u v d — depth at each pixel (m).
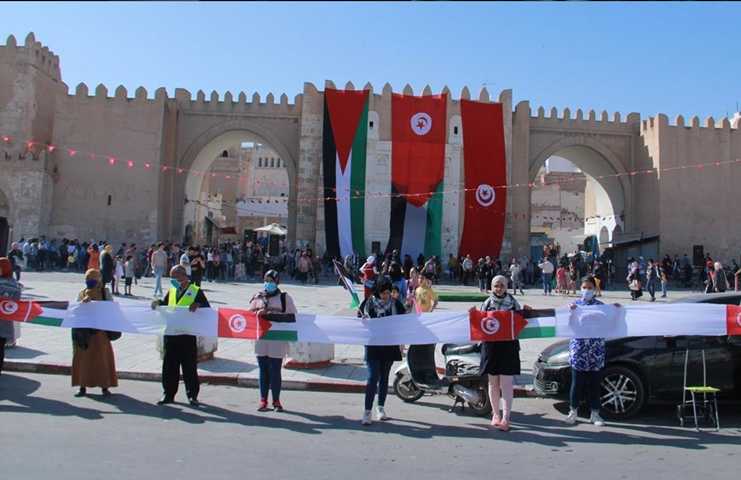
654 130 36.22
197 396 8.73
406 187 35.22
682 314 7.88
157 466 5.79
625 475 5.86
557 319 7.79
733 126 36.84
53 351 11.30
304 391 9.63
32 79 36.66
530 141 37.84
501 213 35.56
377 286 8.35
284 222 61.19
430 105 35.91
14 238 32.41
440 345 14.14
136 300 19.41
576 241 47.84
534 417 8.25
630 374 8.02
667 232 35.34
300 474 5.70
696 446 6.91
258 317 8.20
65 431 6.86
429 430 7.45
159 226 34.59
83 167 34.25
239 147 60.66
